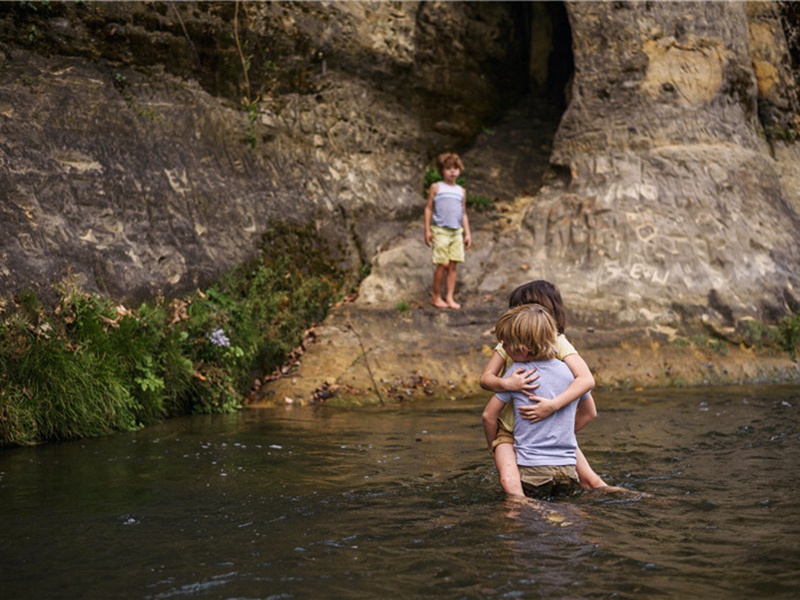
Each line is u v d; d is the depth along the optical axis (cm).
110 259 824
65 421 646
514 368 439
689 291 1033
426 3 1233
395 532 356
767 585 283
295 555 325
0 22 833
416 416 754
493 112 1354
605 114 1148
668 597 272
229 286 930
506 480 423
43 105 843
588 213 1105
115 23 920
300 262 1035
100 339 709
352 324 967
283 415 770
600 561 311
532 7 1369
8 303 695
